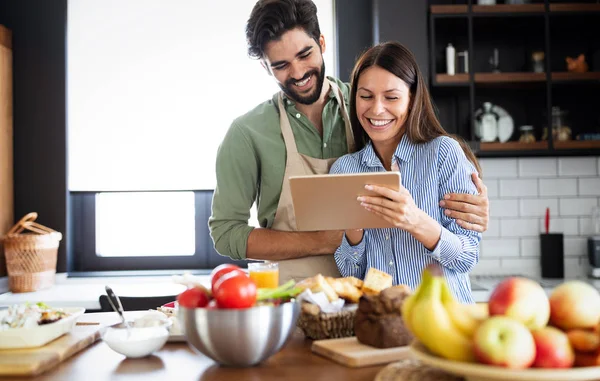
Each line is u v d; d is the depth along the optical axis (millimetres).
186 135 3963
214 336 1202
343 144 2338
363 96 2023
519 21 3779
